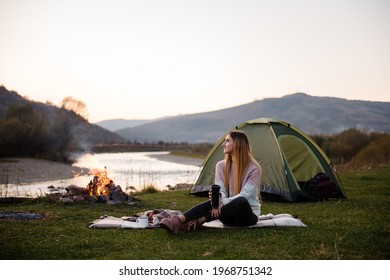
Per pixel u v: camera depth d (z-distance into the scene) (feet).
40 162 117.39
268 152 33.65
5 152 128.98
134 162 155.84
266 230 19.99
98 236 19.07
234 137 19.79
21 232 19.67
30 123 136.67
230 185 20.08
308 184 33.55
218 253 16.48
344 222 22.74
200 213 19.39
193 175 87.45
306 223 22.39
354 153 119.96
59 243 17.88
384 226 21.49
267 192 32.45
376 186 41.93
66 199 28.53
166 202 31.40
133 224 20.86
